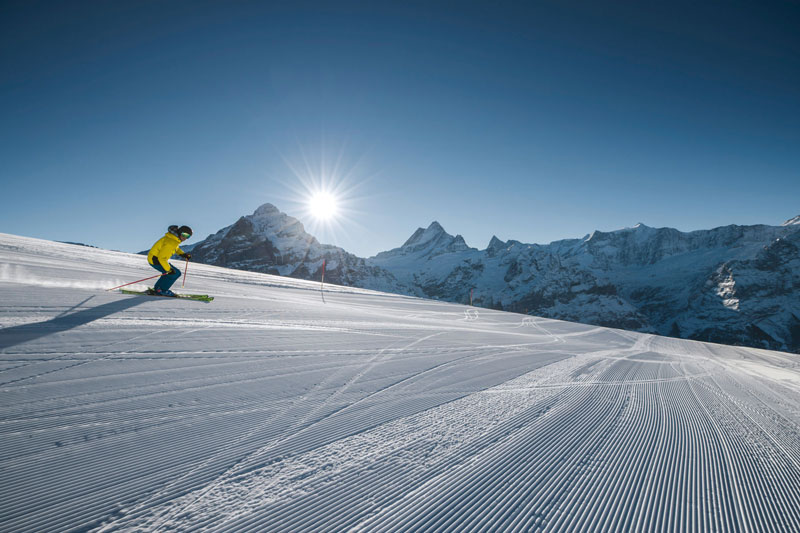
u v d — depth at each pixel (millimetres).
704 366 13859
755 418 6559
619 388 7594
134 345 5922
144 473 2857
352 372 6273
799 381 13125
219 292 15508
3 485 2508
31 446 2965
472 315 26484
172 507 2543
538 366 8867
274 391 4930
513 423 4785
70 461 2861
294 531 2445
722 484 3736
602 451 4230
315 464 3289
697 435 5152
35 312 6711
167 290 11172
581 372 8820
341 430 4020
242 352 6531
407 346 9297
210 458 3180
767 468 4266
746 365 16562
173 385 4637
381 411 4695
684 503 3287
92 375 4531
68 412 3588
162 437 3398
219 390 4691
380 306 23547
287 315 11695
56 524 2270
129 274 16062
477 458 3723
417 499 2947
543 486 3340
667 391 8008
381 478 3184
